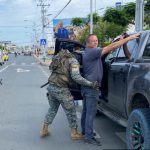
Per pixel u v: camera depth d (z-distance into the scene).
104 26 38.97
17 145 6.88
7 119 9.23
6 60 66.00
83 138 7.20
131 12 41.50
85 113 7.10
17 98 13.14
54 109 7.43
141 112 5.34
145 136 5.16
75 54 7.32
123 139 7.15
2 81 20.94
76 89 7.36
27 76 25.11
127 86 6.03
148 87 5.23
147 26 39.31
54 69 7.07
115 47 6.45
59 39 7.24
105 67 7.20
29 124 8.64
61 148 6.62
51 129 8.07
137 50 6.15
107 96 7.16
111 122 8.52
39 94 14.28
